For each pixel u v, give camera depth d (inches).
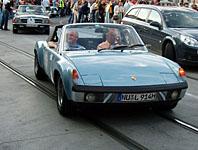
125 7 821.9
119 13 821.2
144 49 290.2
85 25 298.8
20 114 264.5
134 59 261.6
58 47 290.0
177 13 496.4
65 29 294.7
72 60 255.4
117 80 234.5
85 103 233.3
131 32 301.6
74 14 1029.2
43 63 339.3
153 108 267.4
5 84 358.0
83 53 272.8
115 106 233.1
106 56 265.1
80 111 265.4
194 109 279.1
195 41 434.6
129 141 214.5
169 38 457.1
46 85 353.4
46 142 213.9
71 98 239.5
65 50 279.7
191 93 331.9
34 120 251.6
